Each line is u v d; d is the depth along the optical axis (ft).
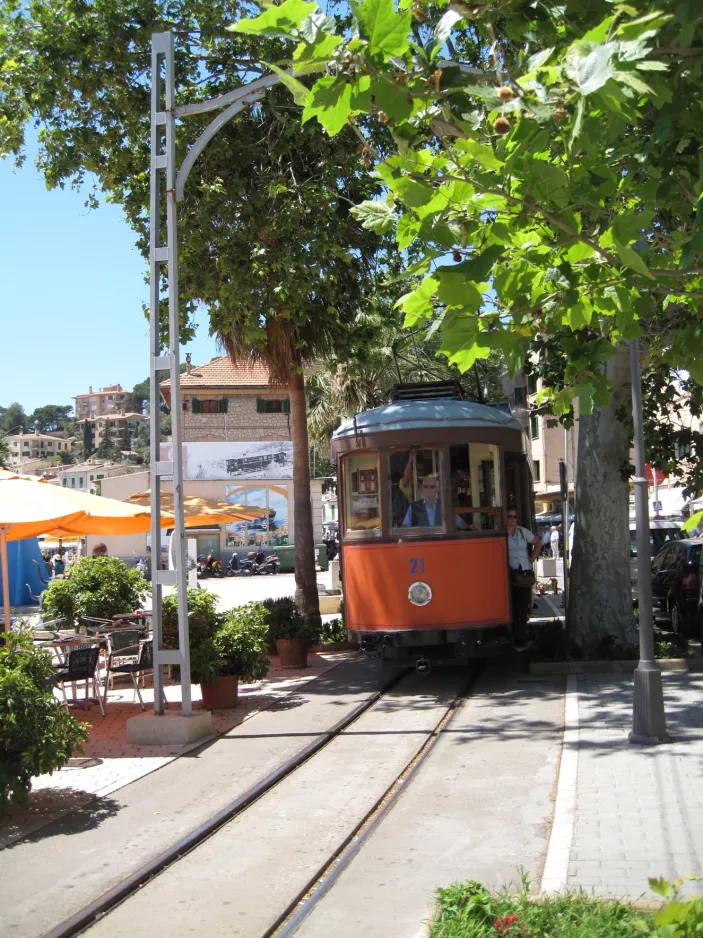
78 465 460.14
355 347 58.49
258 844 23.30
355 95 13.15
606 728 32.99
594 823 22.13
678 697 37.91
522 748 31.45
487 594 44.24
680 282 16.75
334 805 26.32
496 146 13.79
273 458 168.35
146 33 50.16
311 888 20.29
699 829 21.24
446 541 44.01
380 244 55.62
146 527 50.39
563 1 14.73
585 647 48.52
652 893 17.43
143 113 51.26
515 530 48.60
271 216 50.26
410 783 27.99
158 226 37.78
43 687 26.78
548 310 16.96
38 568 88.12
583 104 11.93
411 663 52.44
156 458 37.35
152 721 35.40
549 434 161.99
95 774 30.86
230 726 37.96
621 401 47.75
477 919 15.55
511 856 21.24
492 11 14.79
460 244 14.49
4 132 51.72
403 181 14.11
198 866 21.93
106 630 45.96
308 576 63.10
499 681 46.14
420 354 90.53
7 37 50.55
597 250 14.97
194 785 29.01
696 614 58.80
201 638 41.57
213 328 57.98
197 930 18.29
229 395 167.94
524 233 16.11
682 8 12.56
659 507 106.01
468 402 47.03
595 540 48.80
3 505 38.75
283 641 53.52
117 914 19.26
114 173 53.31
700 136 15.89
